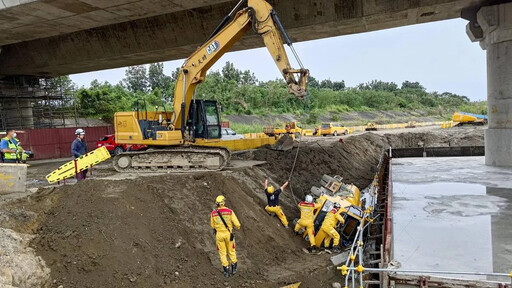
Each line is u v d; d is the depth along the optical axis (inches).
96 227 321.1
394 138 1497.3
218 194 452.4
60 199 364.2
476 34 758.5
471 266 294.4
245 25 518.3
